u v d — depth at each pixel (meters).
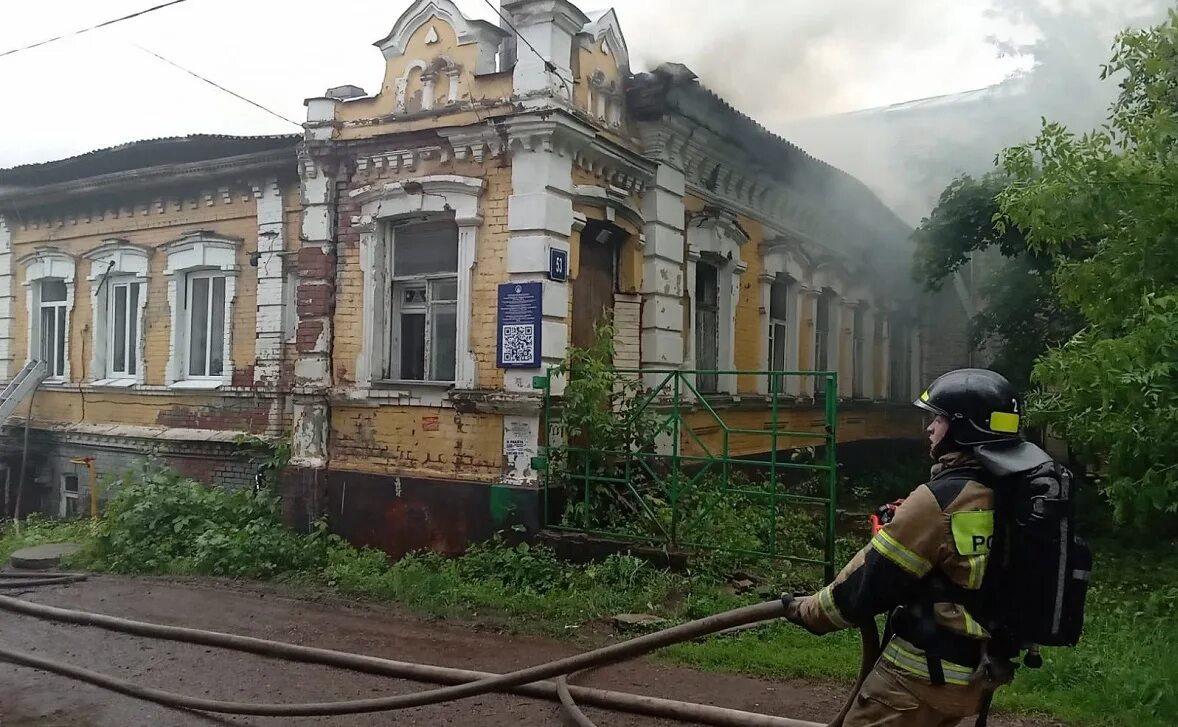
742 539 7.77
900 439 17.45
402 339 9.09
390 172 8.91
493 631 6.40
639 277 9.52
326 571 8.12
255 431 10.35
